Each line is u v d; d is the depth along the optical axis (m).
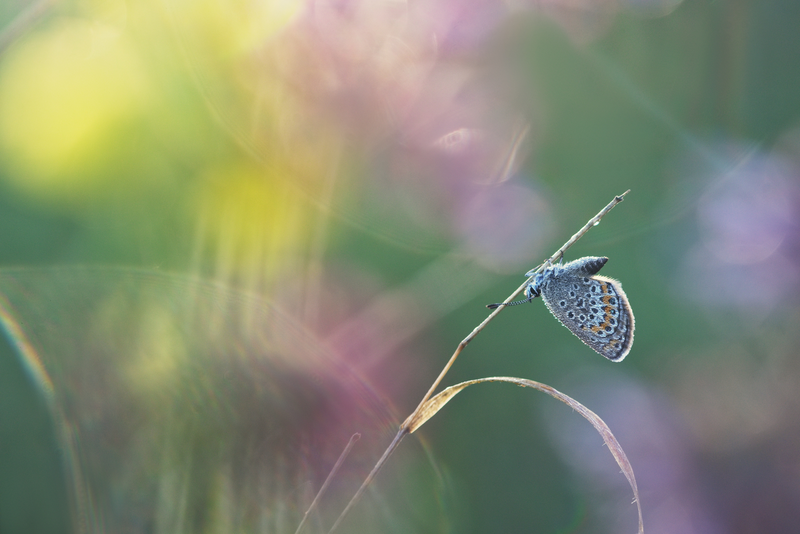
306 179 0.35
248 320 0.34
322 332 0.35
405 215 0.36
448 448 0.36
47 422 0.32
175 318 0.33
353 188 0.35
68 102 0.35
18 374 0.32
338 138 0.34
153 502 0.32
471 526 0.35
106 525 0.32
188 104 0.35
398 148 0.34
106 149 0.35
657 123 0.36
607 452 0.36
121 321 0.33
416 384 0.36
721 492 0.36
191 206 0.35
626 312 0.33
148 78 0.35
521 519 0.35
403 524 0.34
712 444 0.36
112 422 0.32
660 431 0.36
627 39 0.36
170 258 0.34
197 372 0.33
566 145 0.36
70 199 0.35
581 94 0.36
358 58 0.34
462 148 0.35
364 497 0.33
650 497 0.36
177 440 0.32
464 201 0.36
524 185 0.36
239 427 0.33
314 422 0.33
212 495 0.32
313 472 0.33
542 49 0.35
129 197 0.35
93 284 0.33
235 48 0.34
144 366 0.33
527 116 0.35
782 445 0.36
